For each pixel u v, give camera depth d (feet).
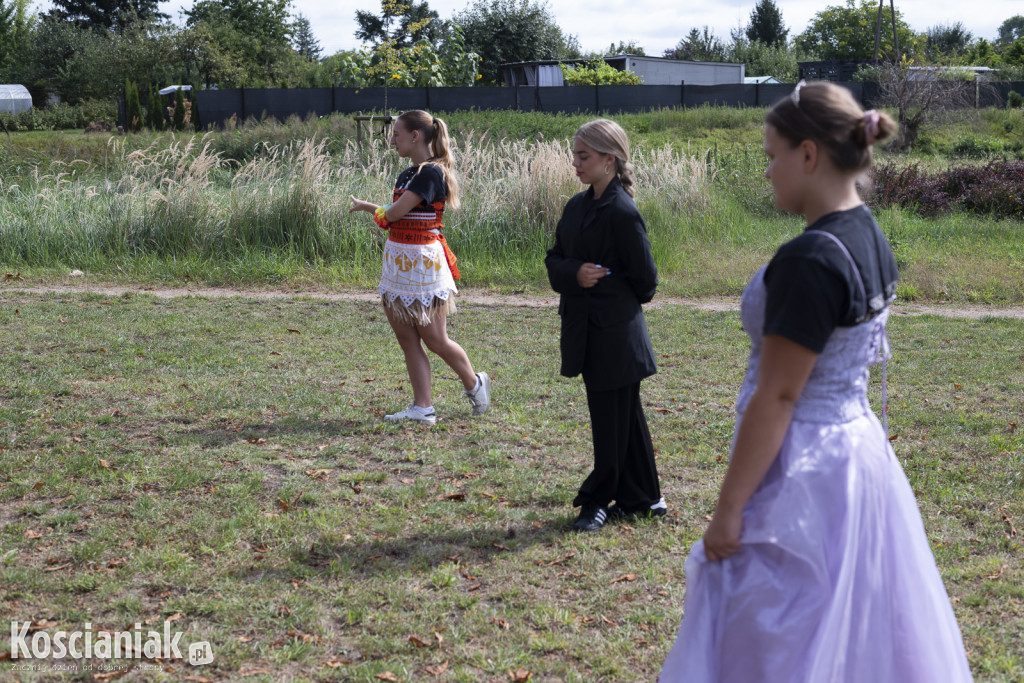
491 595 10.82
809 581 5.78
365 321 27.43
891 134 5.71
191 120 85.81
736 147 67.21
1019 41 180.24
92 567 11.25
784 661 5.74
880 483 6.02
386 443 16.37
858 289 5.57
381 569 11.41
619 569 11.53
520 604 10.62
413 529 12.67
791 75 214.69
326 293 33.19
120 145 63.67
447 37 101.81
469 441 16.57
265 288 34.04
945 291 32.76
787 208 6.00
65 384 19.33
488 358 22.93
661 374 21.77
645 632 10.06
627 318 12.13
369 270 36.47
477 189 40.96
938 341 25.11
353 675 9.11
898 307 30.94
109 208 38.45
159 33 156.46
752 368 6.21
